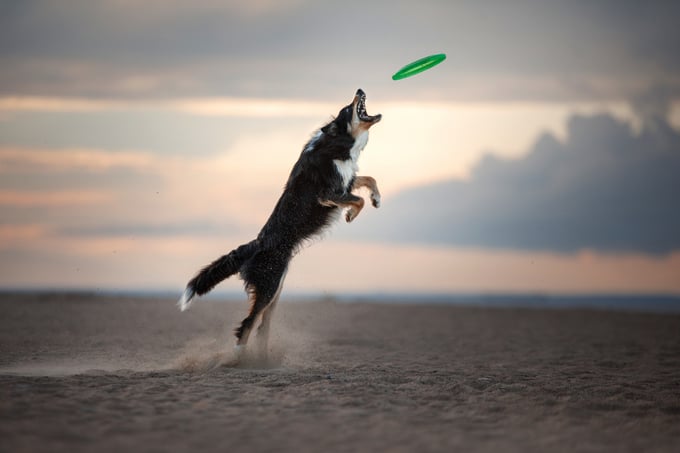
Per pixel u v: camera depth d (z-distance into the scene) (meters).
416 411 7.19
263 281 10.20
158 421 6.45
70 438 5.83
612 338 16.25
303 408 7.11
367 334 16.25
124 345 12.75
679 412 7.67
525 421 6.94
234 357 10.12
